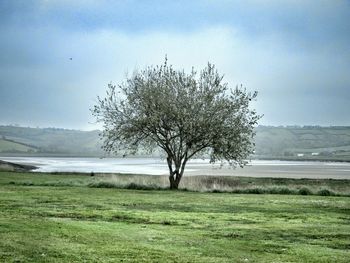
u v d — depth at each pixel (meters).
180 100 46.16
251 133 46.56
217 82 47.00
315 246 18.75
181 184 47.66
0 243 16.72
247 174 86.25
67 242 17.39
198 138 45.81
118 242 17.91
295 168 127.12
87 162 178.25
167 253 16.39
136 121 46.09
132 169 109.06
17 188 41.06
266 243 19.08
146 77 47.84
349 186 52.12
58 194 36.69
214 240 19.31
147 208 29.64
